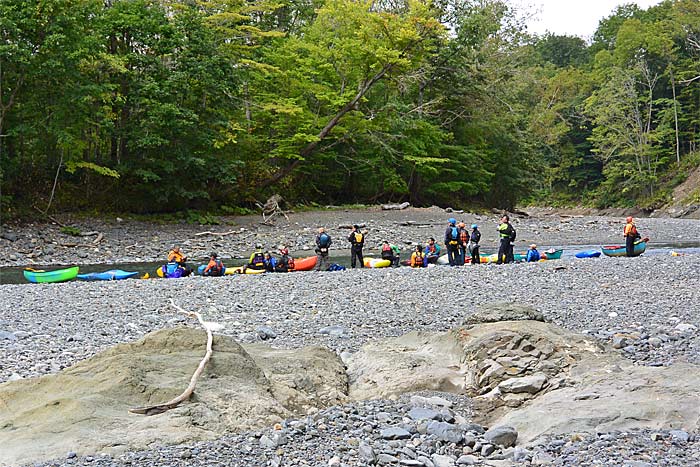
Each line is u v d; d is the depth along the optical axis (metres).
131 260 27.09
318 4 54.00
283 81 43.25
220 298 15.38
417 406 7.20
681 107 81.69
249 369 7.46
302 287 17.08
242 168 41.62
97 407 6.29
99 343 10.62
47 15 29.95
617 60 87.44
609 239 36.91
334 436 6.12
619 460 5.27
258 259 23.28
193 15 35.56
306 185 48.78
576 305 13.29
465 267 21.83
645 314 11.99
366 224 38.06
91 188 35.94
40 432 5.85
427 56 49.19
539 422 6.38
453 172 54.69
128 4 34.59
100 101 33.75
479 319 9.78
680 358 8.63
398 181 51.53
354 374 8.72
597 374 7.61
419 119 49.97
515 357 8.16
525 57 68.25
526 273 19.42
